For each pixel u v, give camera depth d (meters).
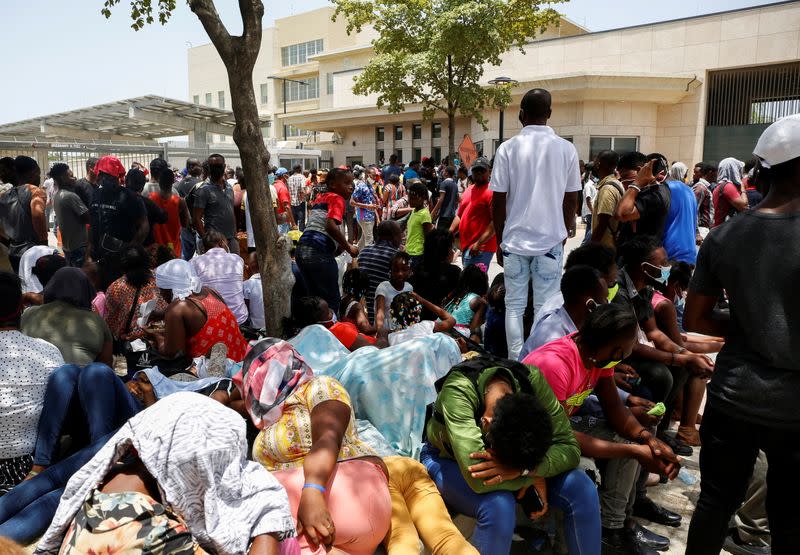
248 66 4.89
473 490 3.12
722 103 23.64
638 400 3.88
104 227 6.82
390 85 19.88
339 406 3.09
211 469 2.25
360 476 3.00
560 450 3.12
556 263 5.04
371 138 31.02
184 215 8.80
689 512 3.96
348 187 6.53
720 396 2.72
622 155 6.14
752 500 3.43
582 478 3.12
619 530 3.60
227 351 4.72
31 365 3.56
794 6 21.62
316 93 44.00
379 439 3.95
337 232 6.41
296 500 2.96
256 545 2.28
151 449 2.22
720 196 9.93
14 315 3.57
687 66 23.58
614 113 23.17
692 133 23.70
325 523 2.69
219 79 52.62
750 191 10.09
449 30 18.03
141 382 4.08
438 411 3.32
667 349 4.28
